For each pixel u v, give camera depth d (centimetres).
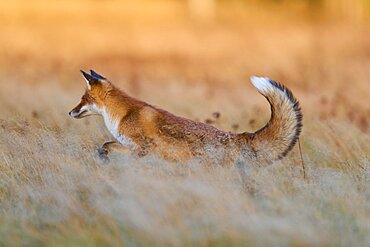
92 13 6391
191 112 2392
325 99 2664
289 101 1431
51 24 5709
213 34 5403
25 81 3353
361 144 1842
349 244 1146
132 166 1412
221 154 1446
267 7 7688
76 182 1390
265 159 1440
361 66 3694
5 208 1335
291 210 1236
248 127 2070
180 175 1398
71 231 1209
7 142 1628
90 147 1633
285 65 3978
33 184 1407
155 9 6900
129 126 1541
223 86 3388
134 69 4031
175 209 1230
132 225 1191
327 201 1314
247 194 1340
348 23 5944
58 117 2100
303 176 1477
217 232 1171
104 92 1581
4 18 5888
